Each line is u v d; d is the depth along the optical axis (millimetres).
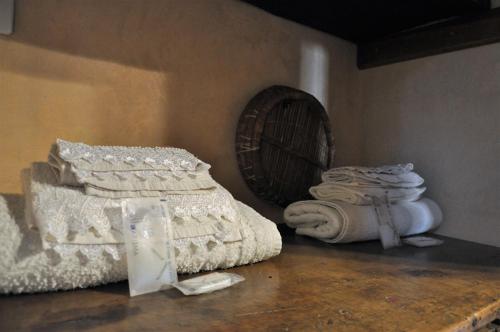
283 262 836
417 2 1085
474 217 1129
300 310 564
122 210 612
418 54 1256
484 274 778
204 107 1067
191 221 685
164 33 991
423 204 1147
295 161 1219
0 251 541
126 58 931
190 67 1039
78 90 864
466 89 1148
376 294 644
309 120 1253
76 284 598
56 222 554
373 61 1395
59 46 839
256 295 623
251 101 1132
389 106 1361
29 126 806
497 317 618
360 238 1008
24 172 674
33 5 806
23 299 571
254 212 838
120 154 687
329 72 1376
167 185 684
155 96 979
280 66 1237
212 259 705
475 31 1115
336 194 1071
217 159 1096
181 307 565
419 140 1271
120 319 517
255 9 1172
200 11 1056
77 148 651
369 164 1428
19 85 793
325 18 1236
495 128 1082
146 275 611
